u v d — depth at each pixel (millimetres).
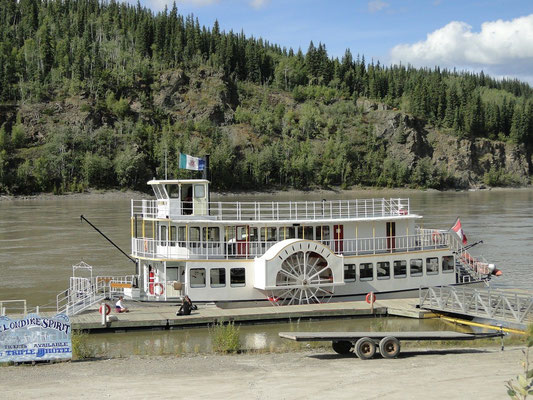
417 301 48250
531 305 39656
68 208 177000
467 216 149500
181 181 47531
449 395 21656
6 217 145125
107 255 84938
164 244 48188
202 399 22234
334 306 46156
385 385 23547
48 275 70375
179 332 41500
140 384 24906
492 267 56375
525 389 12500
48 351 30000
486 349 32938
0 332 29359
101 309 41719
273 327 43031
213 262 46094
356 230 50875
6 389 24297
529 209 175250
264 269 45250
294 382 24562
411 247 52406
